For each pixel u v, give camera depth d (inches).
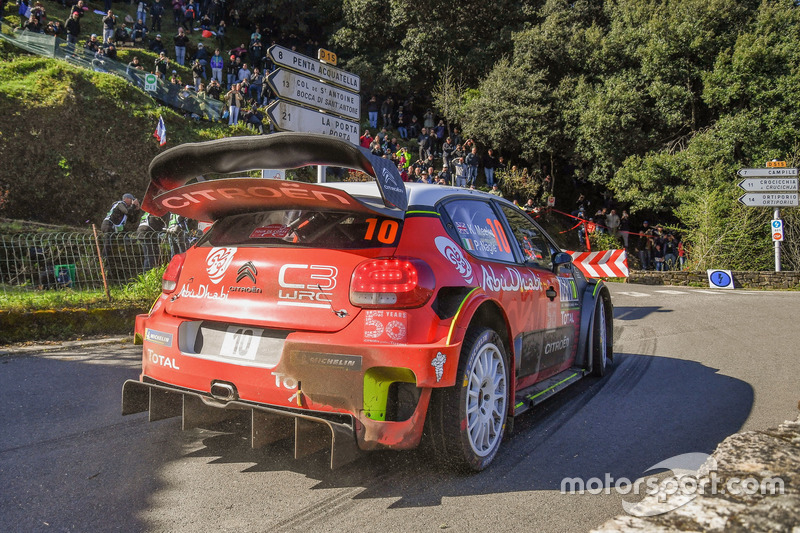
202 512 99.6
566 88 1125.1
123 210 358.3
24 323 246.1
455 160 869.2
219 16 1270.9
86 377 192.5
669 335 307.9
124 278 299.0
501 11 1277.1
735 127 969.5
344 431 100.6
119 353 230.1
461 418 111.6
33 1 1049.5
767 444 88.0
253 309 114.3
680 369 223.8
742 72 981.8
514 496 107.4
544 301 162.1
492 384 123.4
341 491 108.9
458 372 111.7
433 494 108.1
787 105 970.1
